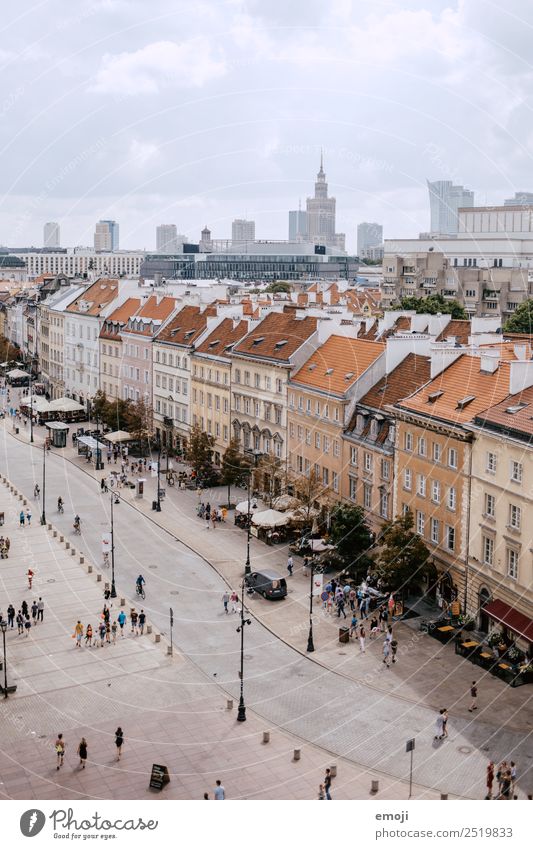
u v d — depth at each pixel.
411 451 80.19
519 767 52.34
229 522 102.62
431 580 77.69
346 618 75.56
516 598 66.62
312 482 92.31
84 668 66.25
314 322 111.38
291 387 103.94
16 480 122.81
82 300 180.62
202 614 76.75
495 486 68.62
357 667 66.25
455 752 54.31
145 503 110.56
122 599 78.62
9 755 54.12
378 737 56.31
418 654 68.06
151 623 74.69
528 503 64.94
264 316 124.38
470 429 70.69
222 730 57.50
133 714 59.53
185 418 136.88
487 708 59.72
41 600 75.44
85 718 58.91
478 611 71.25
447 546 75.44
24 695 61.94
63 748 52.91
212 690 63.03
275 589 79.56
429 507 77.75
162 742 55.97
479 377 78.69
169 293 161.25
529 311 148.75
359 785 51.00
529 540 65.00
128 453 138.38
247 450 113.19
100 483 120.44
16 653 68.69
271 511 92.94
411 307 175.88
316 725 58.00
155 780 50.41
